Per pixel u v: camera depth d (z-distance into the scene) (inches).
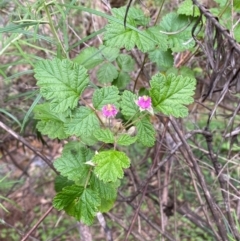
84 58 13.0
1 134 17.9
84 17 16.5
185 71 12.4
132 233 16.0
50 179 26.6
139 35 11.2
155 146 15.9
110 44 11.1
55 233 26.4
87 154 9.9
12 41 11.4
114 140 9.4
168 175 17.2
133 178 17.3
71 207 9.4
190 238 23.9
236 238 12.3
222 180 13.3
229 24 11.7
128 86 15.0
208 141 13.3
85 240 16.4
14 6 13.5
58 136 10.5
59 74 9.8
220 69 11.0
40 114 10.8
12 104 17.5
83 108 10.0
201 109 21.9
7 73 17.0
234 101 17.9
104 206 10.6
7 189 22.8
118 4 15.9
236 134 13.0
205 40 10.4
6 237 25.1
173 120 12.8
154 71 16.0
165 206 18.4
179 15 12.0
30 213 26.1
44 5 10.4
